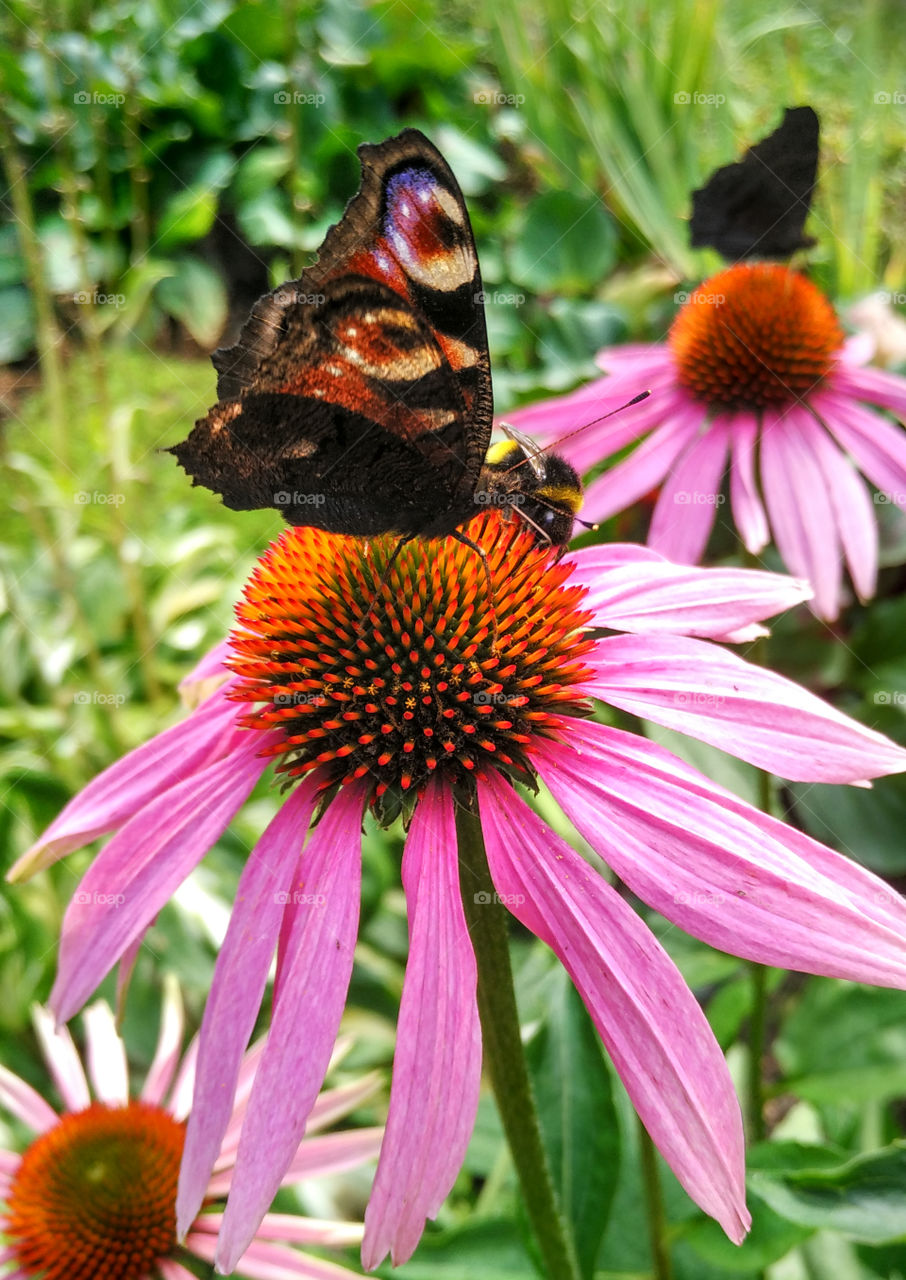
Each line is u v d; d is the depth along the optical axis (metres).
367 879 0.18
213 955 0.18
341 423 0.09
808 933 0.08
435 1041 0.08
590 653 0.10
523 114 0.36
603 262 0.31
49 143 0.37
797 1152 0.11
